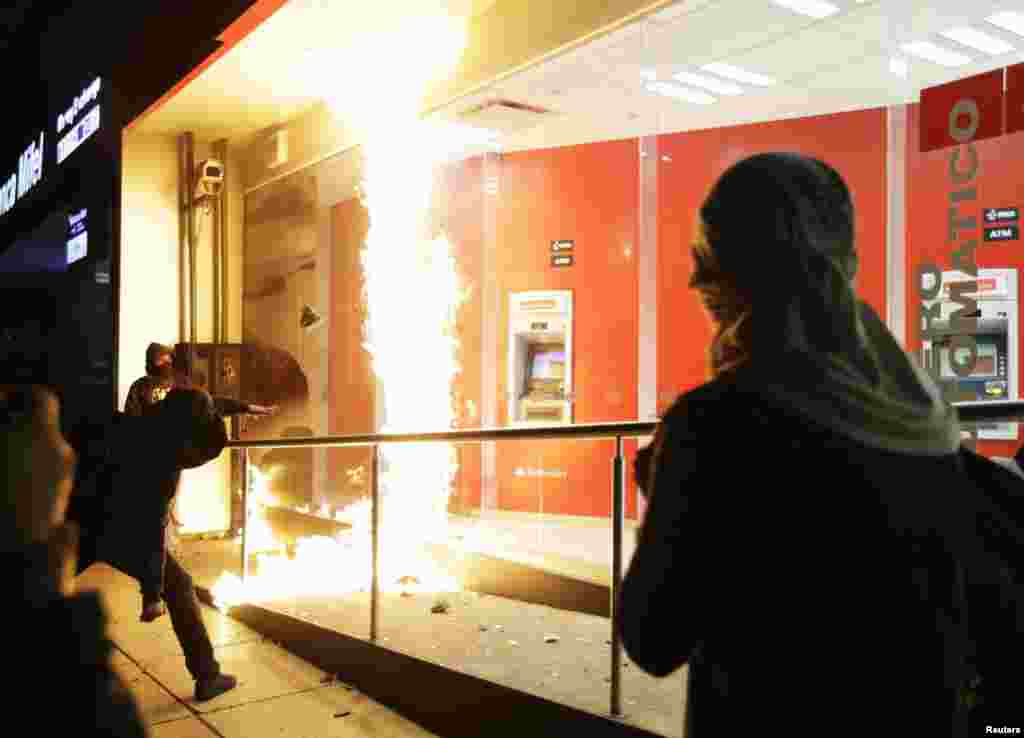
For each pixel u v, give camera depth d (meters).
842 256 1.03
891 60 4.98
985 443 4.72
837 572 0.89
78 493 3.82
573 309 6.69
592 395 6.60
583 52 4.82
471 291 7.19
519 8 5.07
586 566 4.63
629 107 5.81
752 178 1.02
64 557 0.85
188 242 7.69
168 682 3.83
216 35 5.56
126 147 7.53
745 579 0.93
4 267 11.73
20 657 0.77
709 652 0.98
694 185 6.22
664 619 0.96
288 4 5.14
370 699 3.62
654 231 6.35
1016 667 0.98
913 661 0.89
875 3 4.25
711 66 5.09
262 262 7.64
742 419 0.94
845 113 5.71
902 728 0.88
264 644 4.41
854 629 0.89
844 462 0.91
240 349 7.47
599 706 2.74
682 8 4.27
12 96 9.80
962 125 4.15
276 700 3.60
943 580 0.92
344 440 3.97
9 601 0.79
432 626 4.09
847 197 1.07
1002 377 4.92
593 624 4.11
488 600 4.73
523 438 3.07
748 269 1.00
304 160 7.12
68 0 7.95
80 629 0.80
